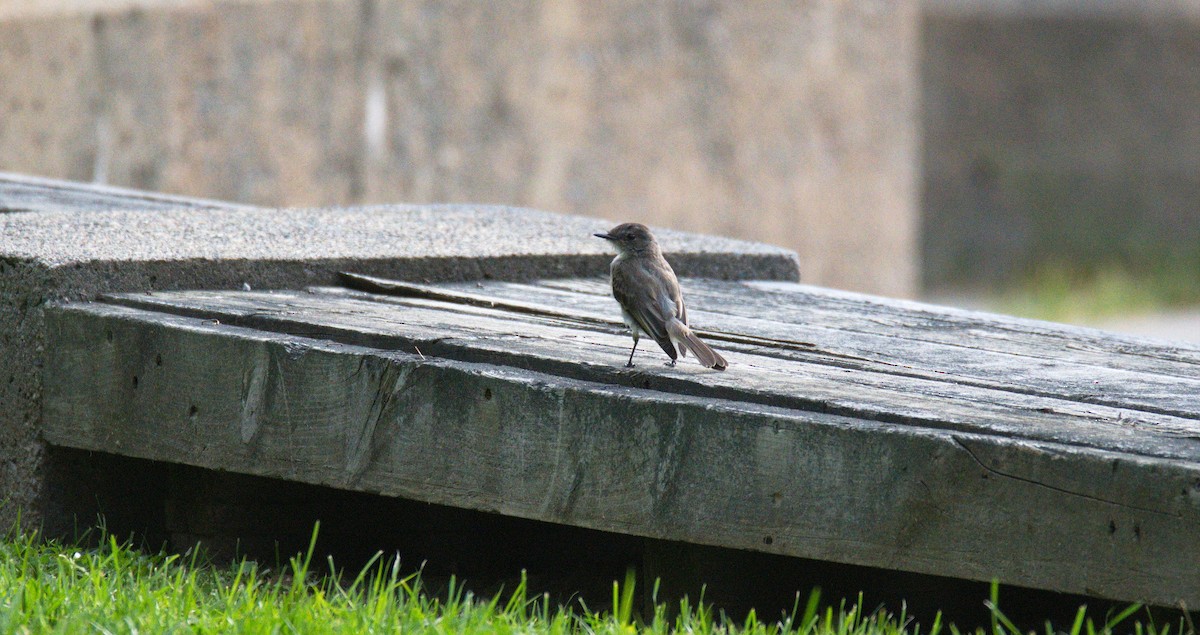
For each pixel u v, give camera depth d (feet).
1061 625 32.07
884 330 38.11
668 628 31.30
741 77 100.27
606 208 93.20
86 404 35.81
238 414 33.76
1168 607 26.35
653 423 29.43
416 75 85.20
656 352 33.32
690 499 29.25
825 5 105.29
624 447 29.71
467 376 31.17
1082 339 37.83
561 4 90.17
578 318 37.17
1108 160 174.19
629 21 93.66
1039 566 26.76
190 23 82.48
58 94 87.04
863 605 33.45
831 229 106.83
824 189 106.11
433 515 38.93
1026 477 26.71
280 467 33.37
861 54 107.96
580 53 91.30
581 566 38.93
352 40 83.61
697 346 31.89
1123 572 26.09
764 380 30.81
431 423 31.60
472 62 86.84
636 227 34.68
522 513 30.76
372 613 29.55
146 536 38.65
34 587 30.42
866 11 108.17
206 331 34.09
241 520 37.88
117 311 35.70
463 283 42.47
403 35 84.74
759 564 32.78
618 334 35.42
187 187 82.53
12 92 89.61
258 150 82.17
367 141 84.23
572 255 44.50
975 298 151.53
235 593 31.71
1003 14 171.01
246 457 33.71
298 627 28.73
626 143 94.02
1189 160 177.47
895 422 28.30
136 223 42.47
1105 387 31.63
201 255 38.50
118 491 37.99
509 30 88.07
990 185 169.27
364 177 84.23
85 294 36.58
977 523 27.12
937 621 30.30
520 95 88.69
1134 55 175.42
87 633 27.94
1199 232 176.45
